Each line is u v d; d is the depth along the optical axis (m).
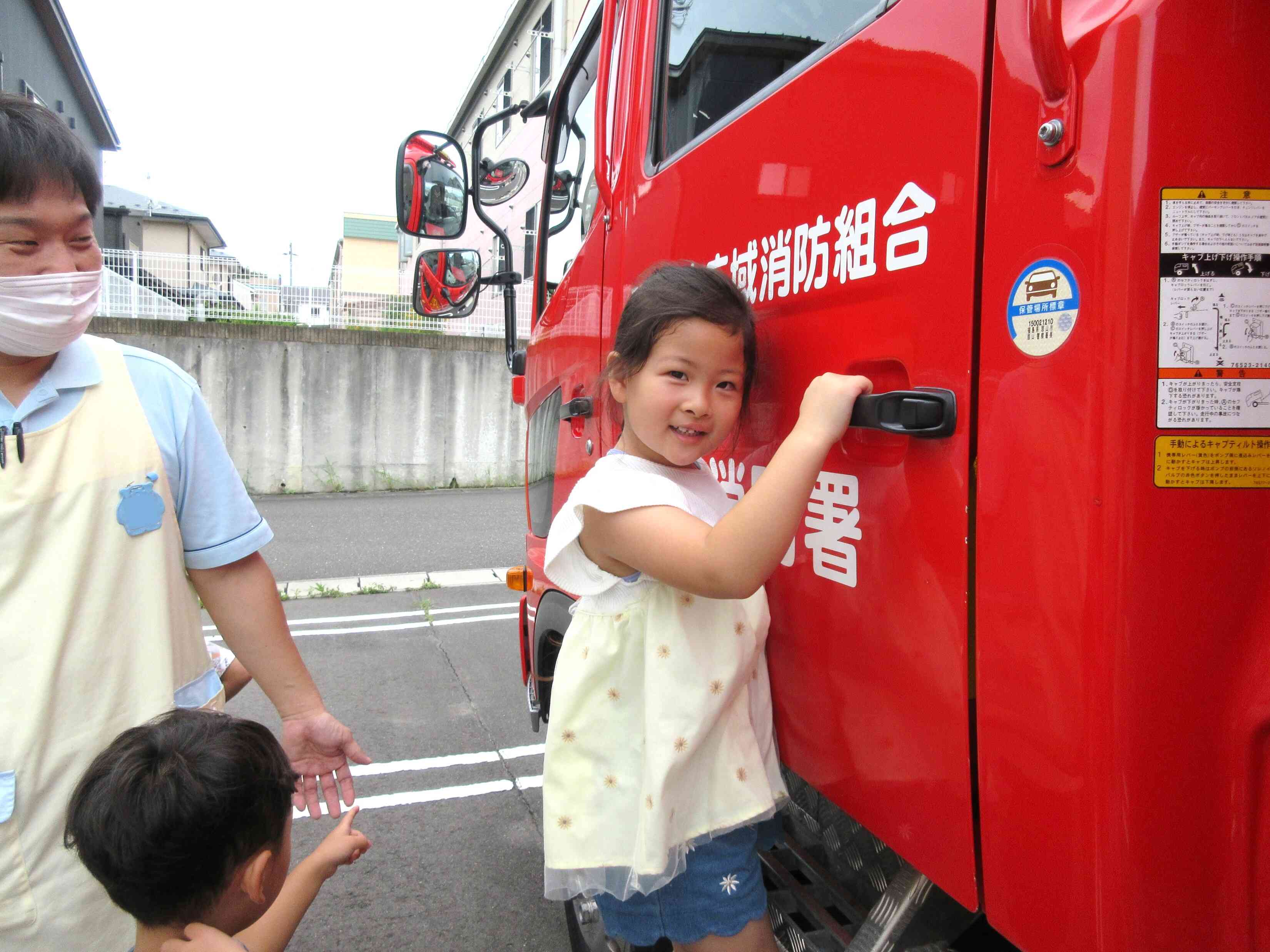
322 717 1.56
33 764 1.16
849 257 1.13
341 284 11.75
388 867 2.93
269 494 10.92
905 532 1.03
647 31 1.92
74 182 1.13
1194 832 0.79
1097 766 0.78
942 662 0.97
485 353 11.55
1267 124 0.78
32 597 1.16
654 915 1.27
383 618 5.96
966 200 0.93
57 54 17.64
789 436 1.04
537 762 3.75
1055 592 0.82
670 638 1.17
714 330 1.14
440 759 3.78
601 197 2.19
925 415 0.95
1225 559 0.79
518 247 4.09
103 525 1.23
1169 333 0.77
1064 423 0.81
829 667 1.19
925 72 1.00
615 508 1.13
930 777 1.00
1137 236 0.76
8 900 1.17
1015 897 0.89
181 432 1.36
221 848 1.15
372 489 11.29
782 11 1.39
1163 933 0.79
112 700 1.25
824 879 1.49
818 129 1.20
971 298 0.92
